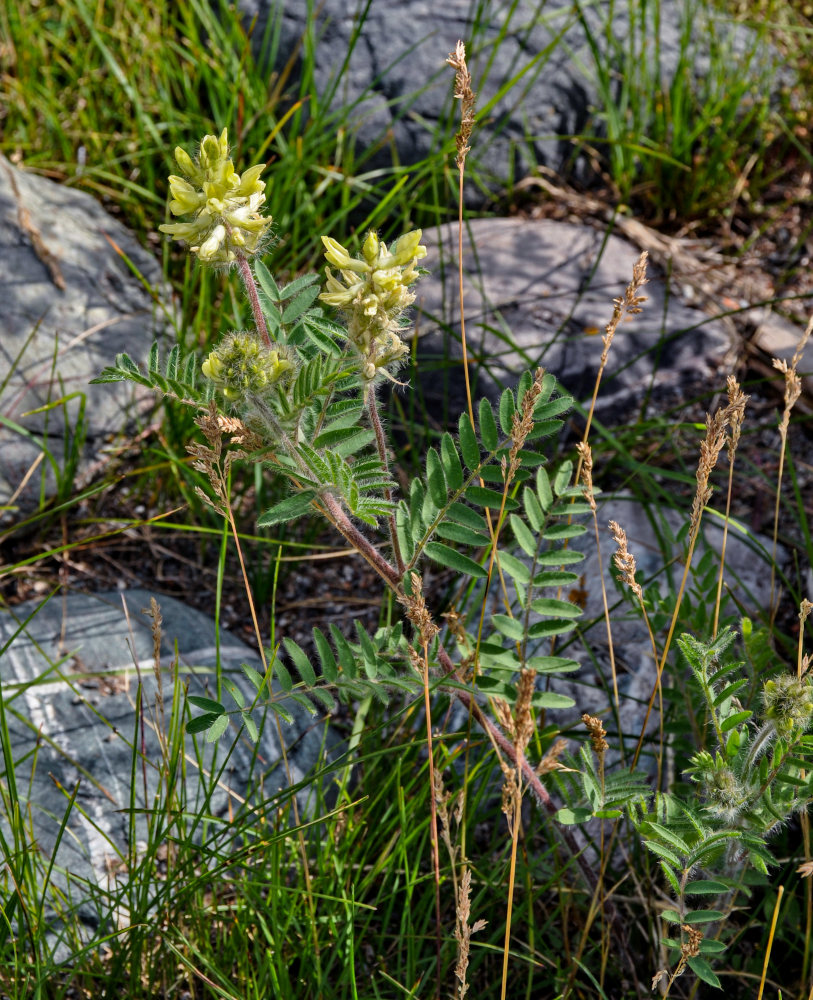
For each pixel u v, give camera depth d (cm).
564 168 407
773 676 215
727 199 399
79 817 235
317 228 360
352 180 364
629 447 320
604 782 186
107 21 430
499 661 193
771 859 169
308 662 183
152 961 212
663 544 267
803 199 405
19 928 201
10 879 220
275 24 400
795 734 160
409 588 178
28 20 412
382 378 174
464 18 408
